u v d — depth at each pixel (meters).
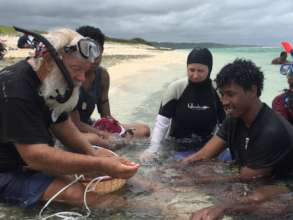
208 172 1.54
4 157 1.30
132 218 1.21
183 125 2.00
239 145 1.48
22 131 1.20
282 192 1.32
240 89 1.33
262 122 1.37
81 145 1.45
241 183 1.42
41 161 1.21
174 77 5.66
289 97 1.70
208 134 2.05
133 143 2.04
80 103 2.02
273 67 7.27
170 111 1.98
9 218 1.21
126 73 5.78
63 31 1.21
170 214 1.24
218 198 1.34
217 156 1.65
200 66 1.88
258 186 1.39
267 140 1.35
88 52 1.19
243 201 1.27
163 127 1.97
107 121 2.10
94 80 2.08
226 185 1.43
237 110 1.37
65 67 1.18
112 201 1.32
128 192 1.39
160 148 1.92
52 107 1.28
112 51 13.92
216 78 1.39
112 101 3.38
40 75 1.22
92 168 1.24
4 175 1.31
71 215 1.22
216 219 1.18
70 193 1.29
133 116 2.81
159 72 6.44
